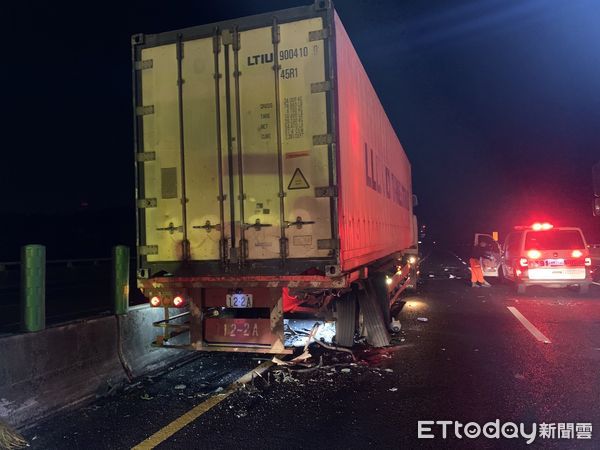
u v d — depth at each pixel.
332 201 5.33
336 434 4.35
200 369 6.53
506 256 15.80
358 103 6.79
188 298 5.86
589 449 4.02
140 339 6.41
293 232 5.42
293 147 5.45
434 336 8.40
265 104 5.54
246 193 5.56
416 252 15.69
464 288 15.82
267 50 5.55
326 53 5.39
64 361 5.18
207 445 4.15
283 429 4.47
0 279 20.64
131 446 4.16
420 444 4.13
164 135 5.86
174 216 5.80
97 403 5.21
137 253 5.88
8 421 4.40
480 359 6.83
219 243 5.65
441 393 5.43
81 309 13.26
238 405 5.10
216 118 5.69
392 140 10.72
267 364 6.70
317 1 5.40
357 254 6.29
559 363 6.52
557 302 12.10
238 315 5.98
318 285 5.38
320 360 6.66
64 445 4.20
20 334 4.75
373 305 7.77
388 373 6.21
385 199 9.30
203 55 5.77
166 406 5.11
